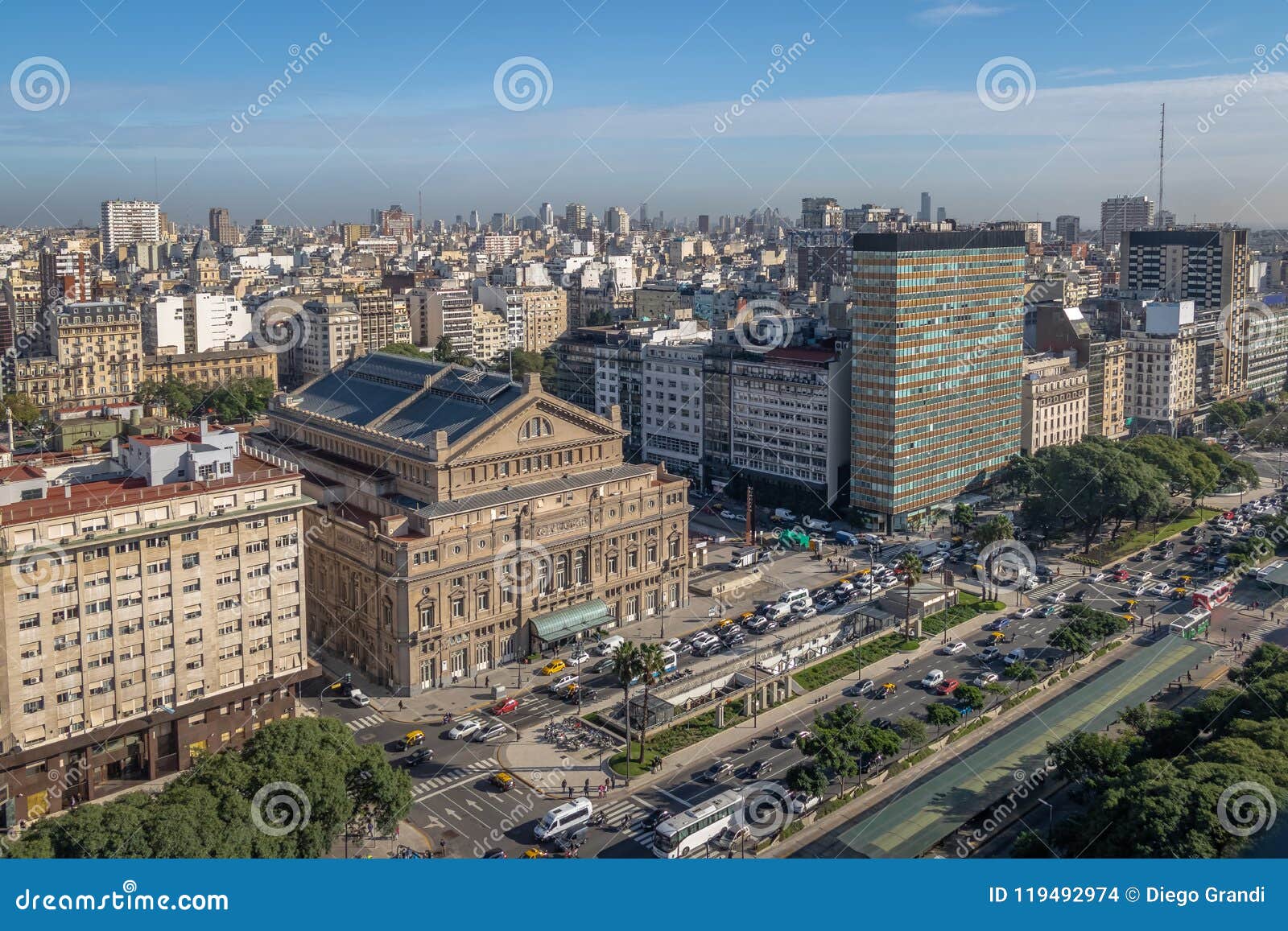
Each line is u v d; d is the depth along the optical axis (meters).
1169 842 130.12
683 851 157.62
